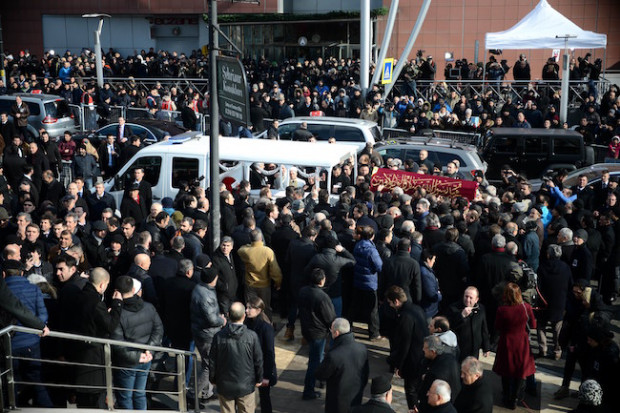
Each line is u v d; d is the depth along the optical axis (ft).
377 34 115.14
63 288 24.73
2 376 23.56
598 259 40.32
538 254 35.68
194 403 28.14
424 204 37.91
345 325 24.82
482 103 86.74
